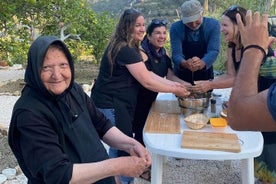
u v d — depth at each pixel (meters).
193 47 3.24
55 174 1.32
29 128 1.33
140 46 2.89
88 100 1.75
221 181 3.13
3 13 5.72
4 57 6.52
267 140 2.47
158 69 3.03
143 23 2.56
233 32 2.56
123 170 1.43
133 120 2.91
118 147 1.78
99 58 9.23
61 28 7.93
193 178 3.18
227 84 2.64
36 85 1.38
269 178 2.56
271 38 1.16
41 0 7.05
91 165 1.39
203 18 3.23
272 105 0.99
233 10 2.58
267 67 2.23
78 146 1.49
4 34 6.18
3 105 6.00
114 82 2.61
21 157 1.39
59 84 1.42
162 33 2.95
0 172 3.25
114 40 2.58
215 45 3.18
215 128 2.31
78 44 8.93
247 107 1.04
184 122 2.46
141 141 3.01
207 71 3.31
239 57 2.62
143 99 2.92
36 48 1.38
